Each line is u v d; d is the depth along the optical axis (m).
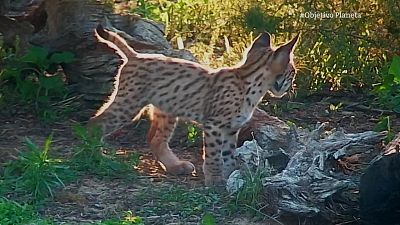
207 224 8.27
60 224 8.46
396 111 12.44
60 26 12.48
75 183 9.61
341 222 8.62
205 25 15.62
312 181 8.72
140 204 9.12
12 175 9.63
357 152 9.47
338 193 8.63
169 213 8.90
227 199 9.15
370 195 8.32
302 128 11.45
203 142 10.45
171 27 15.71
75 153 10.25
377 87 13.06
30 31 12.79
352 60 13.84
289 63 9.96
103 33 10.44
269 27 13.28
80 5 12.42
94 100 12.38
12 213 8.44
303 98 13.65
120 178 9.88
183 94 10.01
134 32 12.66
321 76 13.89
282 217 8.70
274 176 8.97
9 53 12.93
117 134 11.46
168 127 10.27
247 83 9.83
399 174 8.23
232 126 9.87
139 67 10.16
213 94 9.88
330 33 13.75
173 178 10.07
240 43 13.88
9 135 11.39
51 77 12.39
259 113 10.83
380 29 13.89
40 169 9.37
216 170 9.82
